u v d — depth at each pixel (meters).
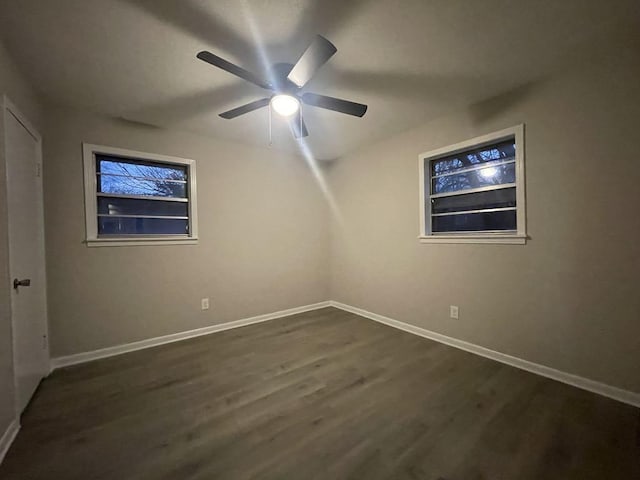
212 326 3.30
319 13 1.51
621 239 1.87
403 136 3.25
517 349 2.38
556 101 2.12
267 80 2.04
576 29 1.67
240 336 3.15
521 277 2.35
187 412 1.80
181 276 3.10
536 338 2.27
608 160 1.91
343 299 4.20
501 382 2.14
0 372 1.47
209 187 3.28
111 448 1.50
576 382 2.06
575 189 2.05
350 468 1.36
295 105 2.03
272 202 3.79
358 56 1.89
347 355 2.64
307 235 4.14
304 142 3.54
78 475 1.33
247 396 1.98
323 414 1.77
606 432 1.59
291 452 1.46
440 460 1.41
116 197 2.81
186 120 2.83
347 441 1.54
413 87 2.29
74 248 2.53
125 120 2.78
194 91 2.28
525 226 2.31
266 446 1.51
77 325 2.54
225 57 1.85
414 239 3.19
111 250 2.71
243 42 1.72
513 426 1.65
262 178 3.70
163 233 3.08
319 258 4.28
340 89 2.31
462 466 1.37
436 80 2.19
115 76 2.06
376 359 2.55
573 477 1.31
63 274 2.48
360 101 2.50
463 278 2.75
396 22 1.59
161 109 2.58
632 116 1.81
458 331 2.80
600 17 1.57
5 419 1.51
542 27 1.65
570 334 2.10
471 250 2.69
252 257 3.62
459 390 2.04
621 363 1.88
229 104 2.51
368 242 3.76
